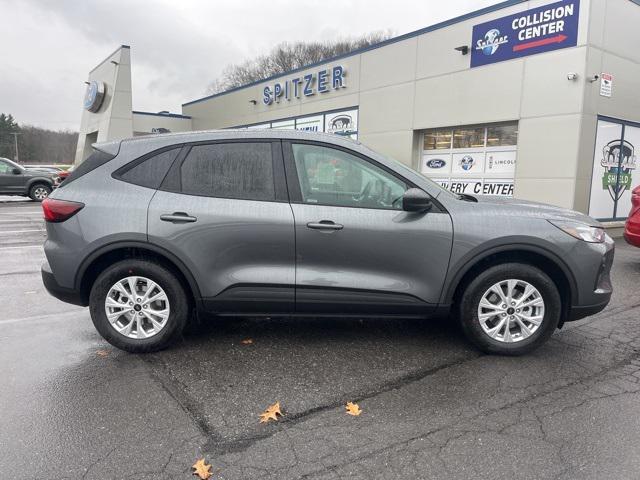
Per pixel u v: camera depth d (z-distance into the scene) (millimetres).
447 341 4125
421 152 13805
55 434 2707
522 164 11055
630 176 11500
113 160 3801
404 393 3201
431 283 3682
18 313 4914
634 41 10844
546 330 3721
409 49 13570
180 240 3619
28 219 13539
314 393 3205
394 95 14180
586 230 3709
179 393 3195
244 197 3689
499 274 3684
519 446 2598
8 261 7707
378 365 3637
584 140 10164
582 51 9852
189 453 2541
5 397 3125
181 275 3797
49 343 4074
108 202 3672
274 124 20453
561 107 10281
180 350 3916
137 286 3781
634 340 4168
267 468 2420
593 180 10617
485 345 3775
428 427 2791
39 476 2350
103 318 3766
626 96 10938
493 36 11383
